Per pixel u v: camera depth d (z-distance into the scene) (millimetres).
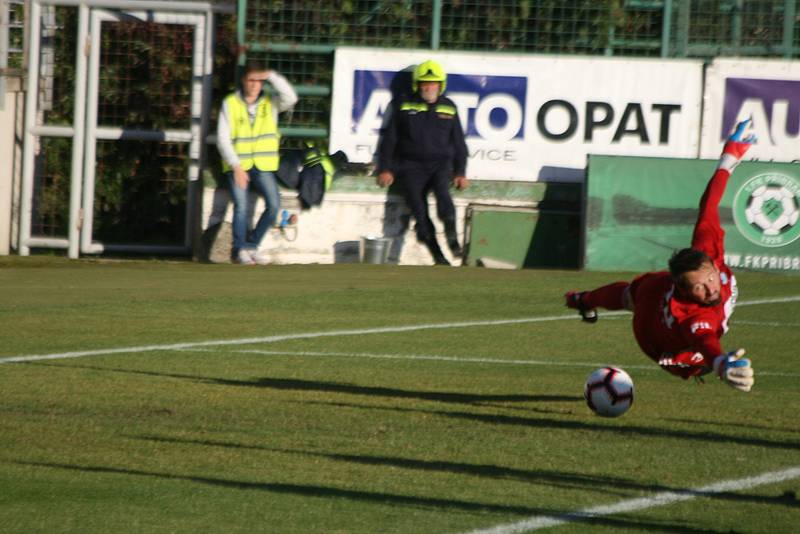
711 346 17125
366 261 46344
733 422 20906
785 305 35875
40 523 14594
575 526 14508
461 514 15047
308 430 19859
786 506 15484
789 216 45062
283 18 49469
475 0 49469
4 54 50531
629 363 27188
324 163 47219
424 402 22422
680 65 48219
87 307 34125
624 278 41594
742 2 49594
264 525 14578
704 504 15531
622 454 18328
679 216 45156
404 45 49531
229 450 18391
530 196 47625
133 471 17078
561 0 49406
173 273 42562
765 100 48125
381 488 16266
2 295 36406
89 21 50406
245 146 45500
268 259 47281
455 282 39906
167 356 27219
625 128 48375
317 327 31422
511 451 18469
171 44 53500
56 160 52906
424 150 46125
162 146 54062
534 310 34531
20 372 25031
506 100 48281
